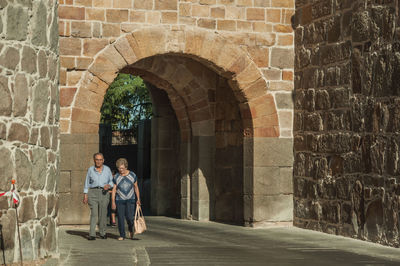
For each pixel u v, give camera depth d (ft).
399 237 36.45
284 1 49.83
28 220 27.63
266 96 49.44
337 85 43.70
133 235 40.40
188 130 57.72
